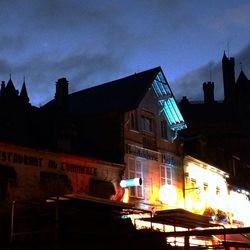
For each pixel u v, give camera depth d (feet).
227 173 111.14
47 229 46.85
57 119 70.18
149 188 80.38
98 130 79.20
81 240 30.73
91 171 68.85
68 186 63.67
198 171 98.48
